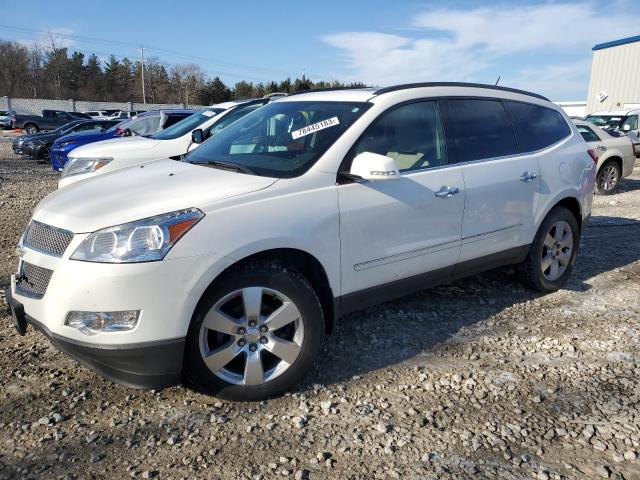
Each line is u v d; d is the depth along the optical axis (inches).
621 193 452.1
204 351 117.1
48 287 113.3
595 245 270.8
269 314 123.6
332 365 141.6
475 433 113.2
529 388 131.2
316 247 127.6
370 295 142.9
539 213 183.5
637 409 122.6
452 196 155.0
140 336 108.3
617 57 1006.4
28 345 149.9
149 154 278.2
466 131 166.7
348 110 148.6
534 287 195.0
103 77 3673.7
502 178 169.5
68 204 125.6
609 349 152.6
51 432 111.5
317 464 103.2
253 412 119.8
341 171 135.6
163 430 112.9
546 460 105.0
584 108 1168.8
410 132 152.6
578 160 199.0
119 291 106.7
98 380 132.3
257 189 123.9
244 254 116.7
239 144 157.4
